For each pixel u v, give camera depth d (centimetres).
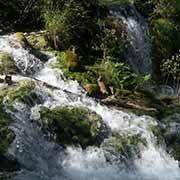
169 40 1875
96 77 1405
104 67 1474
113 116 1195
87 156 1053
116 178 1031
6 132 980
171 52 1866
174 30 1914
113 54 1595
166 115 1322
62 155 1035
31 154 989
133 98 1386
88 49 1561
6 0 1620
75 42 1541
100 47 1576
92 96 1306
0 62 1272
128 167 1079
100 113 1187
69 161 1030
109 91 1371
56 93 1178
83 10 1608
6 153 948
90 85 1328
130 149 1112
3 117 1014
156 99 1453
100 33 1631
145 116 1259
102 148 1078
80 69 1405
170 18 1952
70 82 1318
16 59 1315
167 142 1220
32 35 1512
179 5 1977
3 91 1090
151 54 1791
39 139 1030
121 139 1118
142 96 1423
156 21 1884
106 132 1125
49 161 1009
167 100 1464
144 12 1891
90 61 1502
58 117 1083
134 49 1714
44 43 1470
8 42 1387
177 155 1184
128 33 1722
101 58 1548
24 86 1129
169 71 1730
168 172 1115
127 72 1484
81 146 1066
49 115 1073
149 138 1162
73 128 1087
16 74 1254
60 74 1330
